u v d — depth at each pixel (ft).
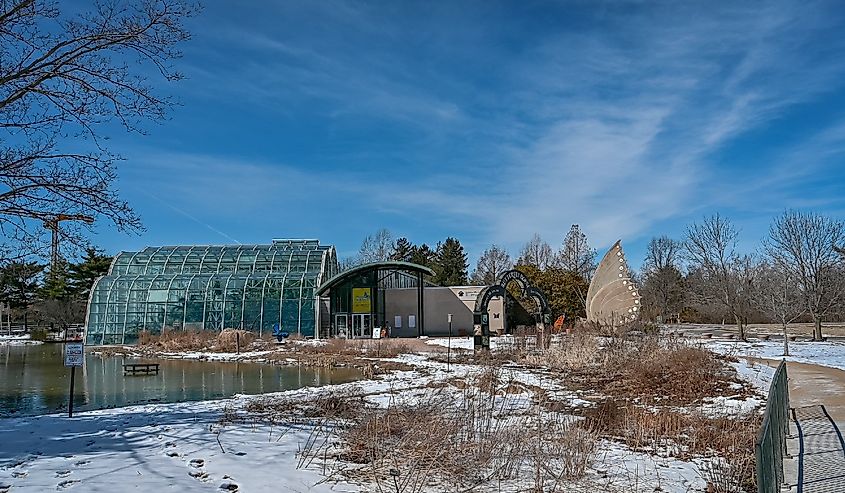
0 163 36.47
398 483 25.32
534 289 135.95
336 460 28.71
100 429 36.01
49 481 24.53
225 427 36.63
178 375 81.10
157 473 25.90
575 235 249.55
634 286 106.52
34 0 37.29
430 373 73.82
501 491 25.05
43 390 66.39
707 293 145.07
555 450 30.53
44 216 38.45
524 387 57.21
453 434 29.84
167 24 39.86
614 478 27.40
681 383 56.90
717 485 26.08
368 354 104.68
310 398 51.44
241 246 191.01
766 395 52.21
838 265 134.92
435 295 180.24
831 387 56.90
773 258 135.23
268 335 144.87
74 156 39.06
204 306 158.51
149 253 186.19
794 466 30.01
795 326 169.89
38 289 200.03
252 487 24.50
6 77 37.37
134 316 159.02
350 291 164.86
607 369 67.72
